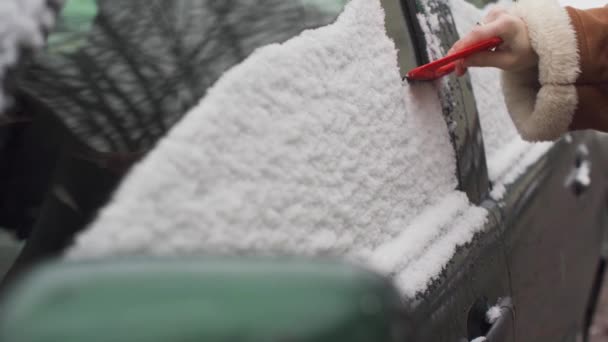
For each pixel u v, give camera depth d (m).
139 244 1.04
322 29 1.34
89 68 1.15
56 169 1.11
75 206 1.08
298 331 0.63
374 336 0.65
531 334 1.81
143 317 0.62
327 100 1.30
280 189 1.19
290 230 1.19
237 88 1.18
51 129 1.12
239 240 1.12
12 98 1.10
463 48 1.52
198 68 1.18
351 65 1.37
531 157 1.91
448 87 1.58
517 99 1.68
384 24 1.48
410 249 1.38
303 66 1.28
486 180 1.68
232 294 0.64
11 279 1.10
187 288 0.64
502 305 1.58
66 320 0.62
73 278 0.65
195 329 0.62
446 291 1.40
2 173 1.12
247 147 1.17
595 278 2.38
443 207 1.52
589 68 1.55
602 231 2.38
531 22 1.56
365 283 0.66
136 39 1.18
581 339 2.34
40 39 1.13
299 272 0.66
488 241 1.57
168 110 1.13
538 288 1.82
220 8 1.25
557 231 1.95
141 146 1.10
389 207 1.39
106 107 1.13
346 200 1.30
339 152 1.30
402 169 1.43
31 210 1.12
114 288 0.64
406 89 1.48
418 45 1.54
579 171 2.15
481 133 1.67
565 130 1.63
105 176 1.09
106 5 1.19
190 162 1.10
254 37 1.25
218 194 1.12
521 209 1.75
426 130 1.51
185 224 1.08
